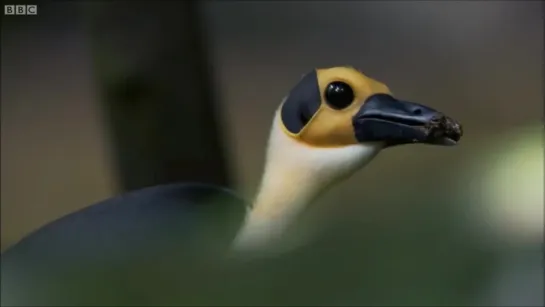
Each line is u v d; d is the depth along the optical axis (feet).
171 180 22.66
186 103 22.48
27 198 36.60
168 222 11.61
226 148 24.03
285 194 13.32
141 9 21.86
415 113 12.63
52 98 44.88
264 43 50.34
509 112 39.34
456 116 40.04
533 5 45.68
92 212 12.35
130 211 12.25
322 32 50.37
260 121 42.39
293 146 13.34
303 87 13.38
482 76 43.34
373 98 12.97
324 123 13.12
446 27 47.60
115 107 22.57
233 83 46.44
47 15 47.47
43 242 11.53
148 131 22.40
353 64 46.75
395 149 15.87
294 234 12.22
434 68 45.01
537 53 43.70
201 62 22.79
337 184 13.39
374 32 49.06
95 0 21.95
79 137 41.68
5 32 47.11
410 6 49.14
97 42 22.34
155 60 22.13
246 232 12.60
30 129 42.45
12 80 46.42
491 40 45.93
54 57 47.57
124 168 22.91
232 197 13.46
